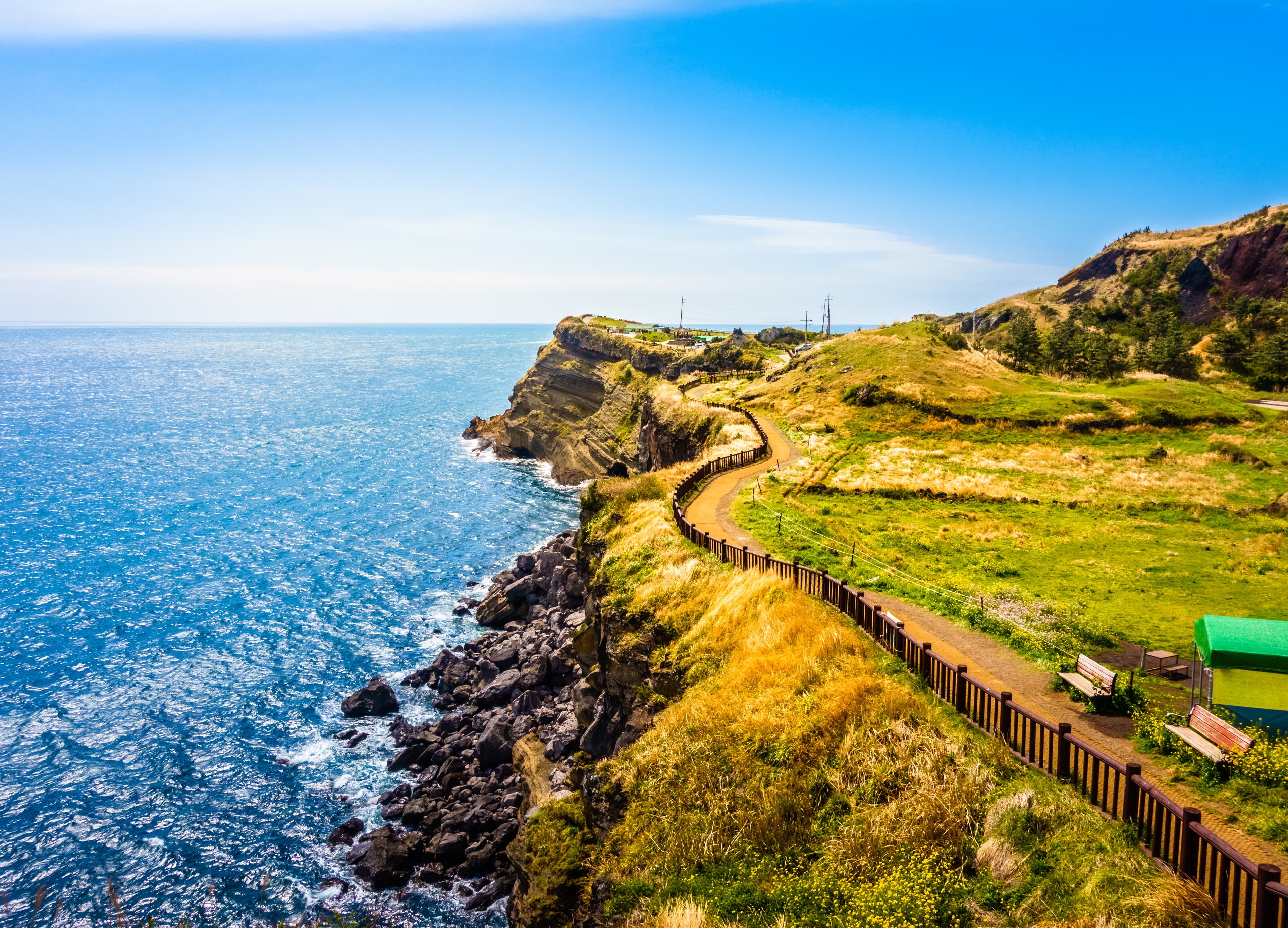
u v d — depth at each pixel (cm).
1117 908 1029
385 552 7019
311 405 18925
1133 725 1608
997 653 2056
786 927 1226
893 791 1462
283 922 2739
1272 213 15112
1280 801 1230
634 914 1438
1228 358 10300
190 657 4850
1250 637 1498
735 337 11819
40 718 4122
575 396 11744
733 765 1717
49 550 6981
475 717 3888
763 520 3738
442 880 2908
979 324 17250
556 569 5191
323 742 3894
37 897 557
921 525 3794
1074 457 5262
